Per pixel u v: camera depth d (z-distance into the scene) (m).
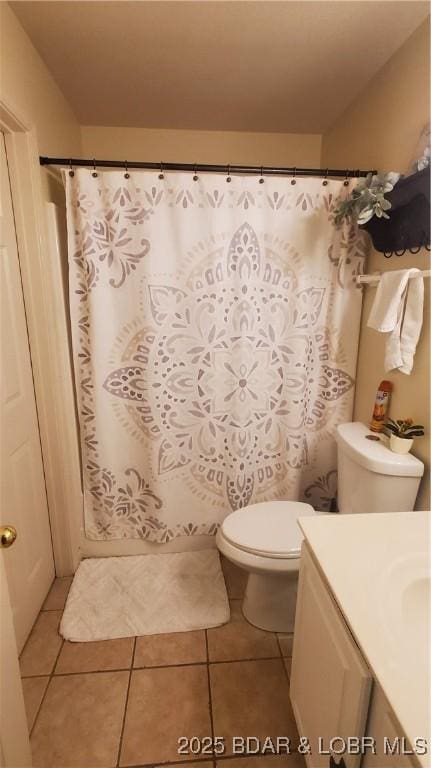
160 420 1.77
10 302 1.38
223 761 1.14
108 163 1.49
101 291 1.61
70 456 1.77
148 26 1.32
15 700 0.85
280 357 1.77
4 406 1.33
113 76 1.63
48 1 1.20
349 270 1.71
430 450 1.27
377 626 0.71
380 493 1.32
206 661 1.44
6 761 0.80
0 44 1.16
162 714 1.26
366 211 1.34
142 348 1.68
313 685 0.96
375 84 1.61
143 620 1.60
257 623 1.58
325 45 1.42
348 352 1.80
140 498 1.91
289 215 1.62
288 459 1.88
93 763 1.13
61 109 1.76
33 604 1.58
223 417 1.82
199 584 1.79
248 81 1.67
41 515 1.67
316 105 1.87
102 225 1.56
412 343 1.28
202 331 1.69
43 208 1.50
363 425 1.62
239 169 1.55
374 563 0.87
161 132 2.15
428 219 1.23
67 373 1.71
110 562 1.93
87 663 1.42
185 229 1.58
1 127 1.29
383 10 1.24
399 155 1.44
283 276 1.68
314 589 0.96
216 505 1.95
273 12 1.25
